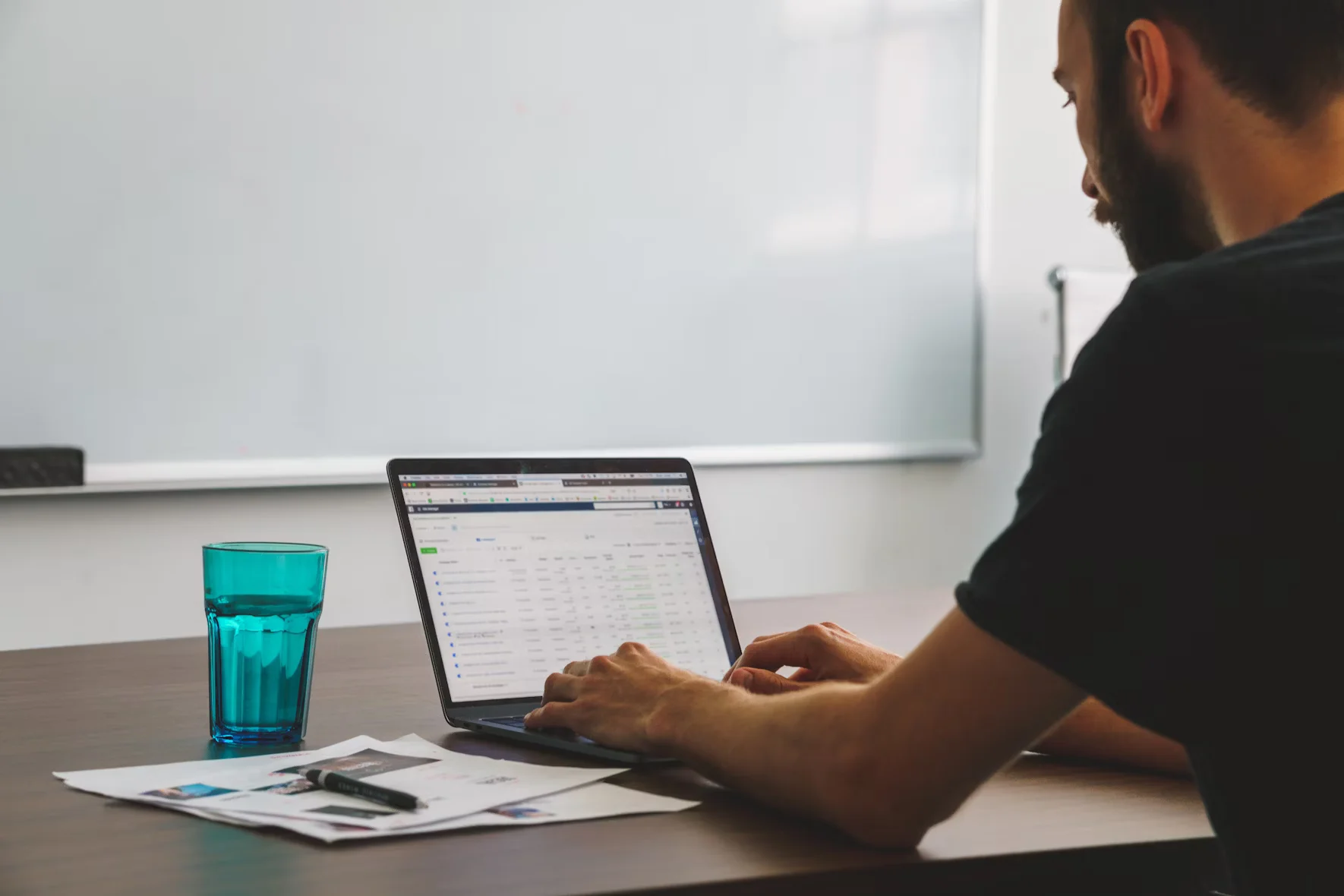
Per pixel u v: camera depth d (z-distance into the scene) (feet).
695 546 3.91
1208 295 2.25
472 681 3.37
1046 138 13.23
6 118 8.87
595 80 10.94
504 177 10.62
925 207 12.54
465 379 10.57
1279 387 2.15
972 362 12.87
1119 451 2.23
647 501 3.88
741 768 2.59
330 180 9.96
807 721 2.50
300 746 3.05
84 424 9.25
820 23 11.91
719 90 11.50
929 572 12.85
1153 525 2.19
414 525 3.45
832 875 2.24
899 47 12.31
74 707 3.49
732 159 11.59
